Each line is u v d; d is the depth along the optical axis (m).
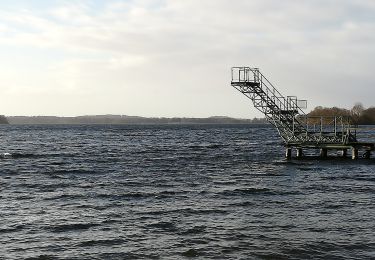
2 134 134.75
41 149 68.00
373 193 25.98
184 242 15.99
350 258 14.16
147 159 50.16
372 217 19.67
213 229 17.75
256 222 18.89
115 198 24.72
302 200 23.83
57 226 18.38
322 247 15.30
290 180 31.59
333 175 34.19
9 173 36.75
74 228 18.06
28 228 18.06
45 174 36.12
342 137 42.34
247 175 34.72
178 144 82.44
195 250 15.03
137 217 19.95
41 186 29.34
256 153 58.91
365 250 14.95
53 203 23.34
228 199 24.27
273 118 41.31
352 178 32.47
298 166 40.62
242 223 18.73
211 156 54.12
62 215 20.41
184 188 28.19
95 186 29.27
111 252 14.95
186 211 21.14
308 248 15.20
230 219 19.47
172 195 25.61
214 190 27.31
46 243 16.02
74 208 22.02
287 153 44.84
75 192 26.81
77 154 57.72
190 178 33.16
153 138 108.88
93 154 57.75
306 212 20.78
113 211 21.25
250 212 20.86
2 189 28.08
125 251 15.03
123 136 121.19
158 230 17.69
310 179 32.06
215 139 103.06
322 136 43.12
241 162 45.91
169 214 20.53
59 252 14.99
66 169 39.75
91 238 16.62
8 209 21.78
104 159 50.22
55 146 76.12
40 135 127.81
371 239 16.22
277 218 19.58
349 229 17.61
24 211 21.31
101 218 19.80
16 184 30.27
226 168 40.19
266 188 27.84
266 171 37.38
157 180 32.12
